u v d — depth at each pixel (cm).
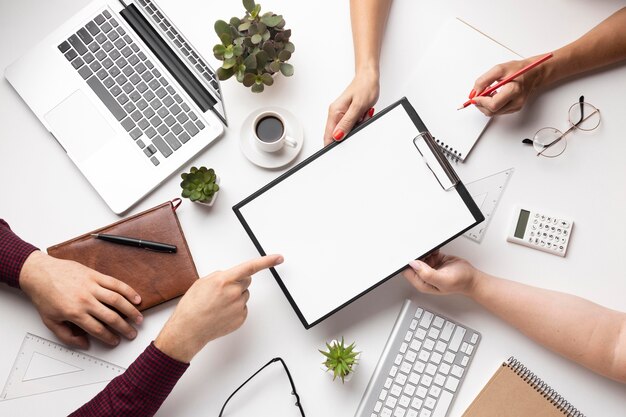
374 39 97
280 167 100
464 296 98
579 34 102
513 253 98
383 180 87
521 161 100
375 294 98
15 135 102
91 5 102
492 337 96
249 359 97
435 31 103
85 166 99
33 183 101
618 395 94
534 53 103
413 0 104
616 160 99
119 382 88
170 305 98
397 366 95
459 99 101
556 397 94
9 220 100
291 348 97
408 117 85
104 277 93
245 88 102
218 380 96
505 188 100
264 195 88
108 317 92
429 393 94
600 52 97
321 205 88
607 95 101
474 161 100
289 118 100
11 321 98
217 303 87
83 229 100
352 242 87
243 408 96
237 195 100
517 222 98
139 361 88
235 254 99
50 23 104
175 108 99
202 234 99
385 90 102
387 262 87
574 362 95
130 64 100
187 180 94
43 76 101
